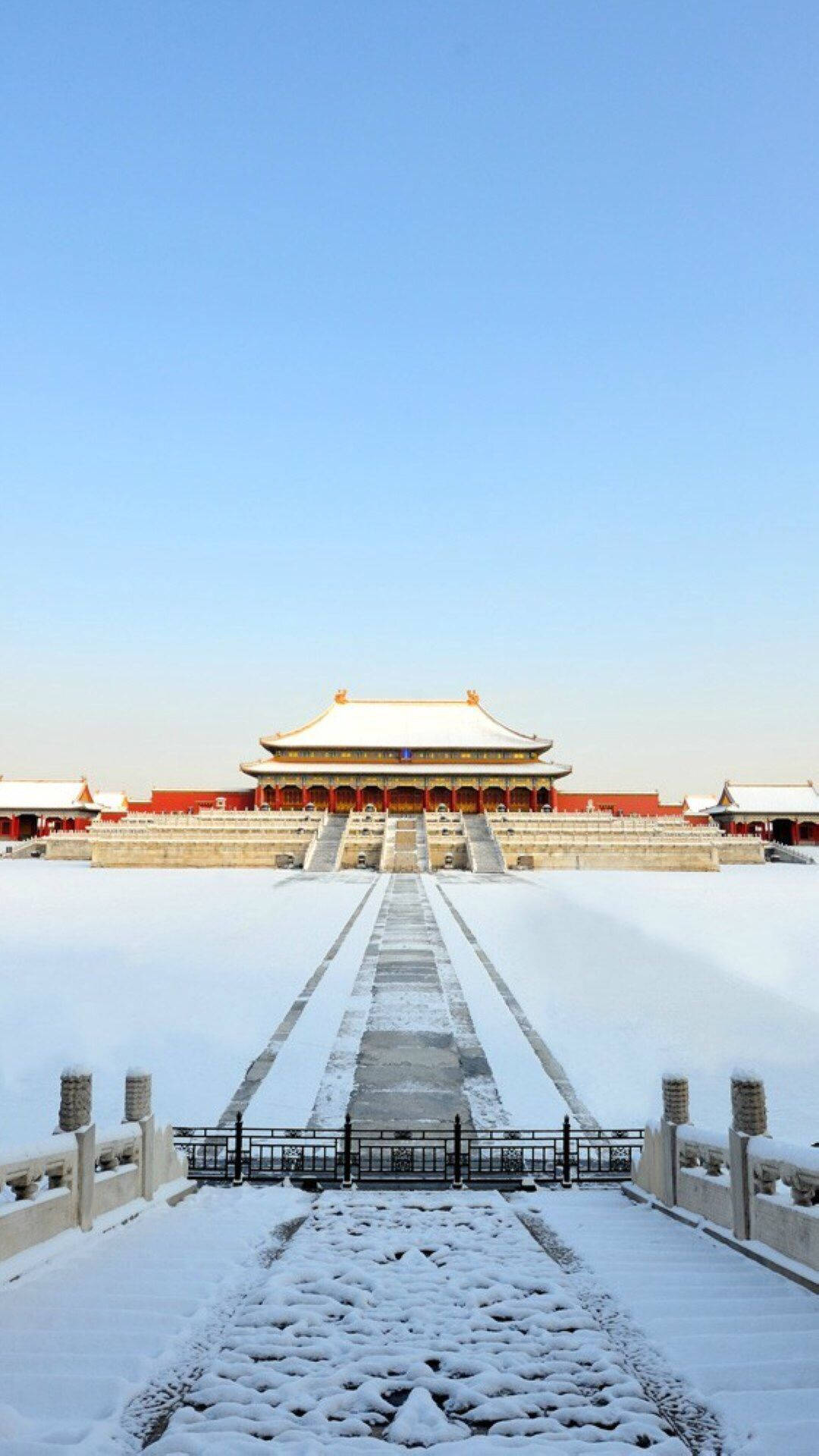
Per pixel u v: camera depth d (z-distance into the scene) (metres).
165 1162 18.27
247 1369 8.00
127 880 76.25
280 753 130.62
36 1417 7.20
